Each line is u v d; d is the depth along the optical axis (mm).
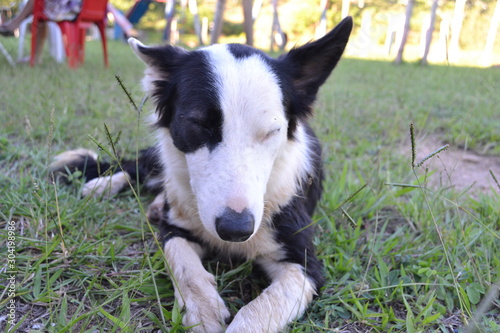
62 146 880
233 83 494
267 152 500
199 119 489
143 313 476
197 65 522
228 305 503
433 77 2113
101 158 788
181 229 576
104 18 1764
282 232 547
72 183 732
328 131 1072
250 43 1689
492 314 498
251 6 1619
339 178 811
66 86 1301
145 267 543
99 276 523
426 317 485
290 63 557
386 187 756
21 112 998
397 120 1151
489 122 1185
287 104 536
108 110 1088
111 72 1636
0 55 1766
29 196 663
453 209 706
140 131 940
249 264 550
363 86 1760
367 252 609
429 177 818
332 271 557
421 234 641
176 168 551
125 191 753
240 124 483
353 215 691
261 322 444
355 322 479
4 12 2482
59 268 523
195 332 443
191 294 470
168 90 546
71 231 597
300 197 594
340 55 572
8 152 800
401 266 548
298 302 478
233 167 469
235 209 451
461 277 541
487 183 839
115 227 625
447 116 1275
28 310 469
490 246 595
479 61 3539
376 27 5148
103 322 460
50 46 1961
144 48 558
